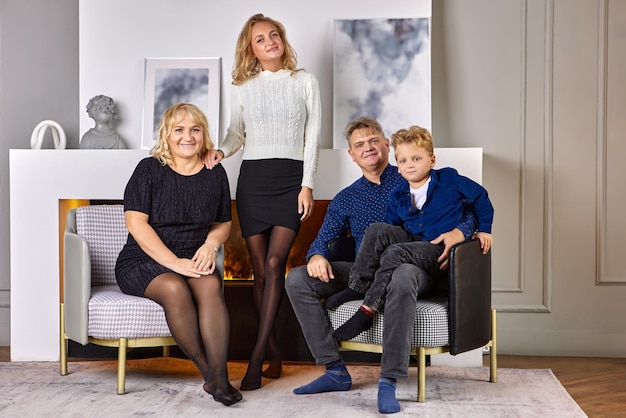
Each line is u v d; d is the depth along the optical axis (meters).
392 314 2.86
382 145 3.34
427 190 3.12
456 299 2.89
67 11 4.29
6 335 4.36
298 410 2.85
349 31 3.92
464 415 2.78
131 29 4.02
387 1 3.92
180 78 3.99
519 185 4.09
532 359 3.97
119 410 2.86
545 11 4.06
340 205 3.36
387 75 3.90
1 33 4.31
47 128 4.28
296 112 3.39
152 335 3.08
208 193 3.24
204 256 3.11
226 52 3.99
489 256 3.18
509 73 4.09
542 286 4.09
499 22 4.09
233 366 3.66
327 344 3.10
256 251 3.39
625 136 4.03
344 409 2.87
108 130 3.89
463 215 3.13
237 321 3.80
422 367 2.94
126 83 4.02
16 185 3.81
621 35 4.03
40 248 3.81
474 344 3.03
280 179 3.37
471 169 3.66
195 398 3.04
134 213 3.17
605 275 4.05
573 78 4.05
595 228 4.05
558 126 4.07
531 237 4.09
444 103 4.13
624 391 3.28
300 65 3.96
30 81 4.31
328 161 3.71
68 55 4.29
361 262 3.04
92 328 3.10
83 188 3.78
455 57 4.11
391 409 2.79
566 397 3.05
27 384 3.28
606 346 4.04
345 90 3.91
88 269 3.12
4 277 4.35
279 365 3.43
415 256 2.95
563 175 4.07
